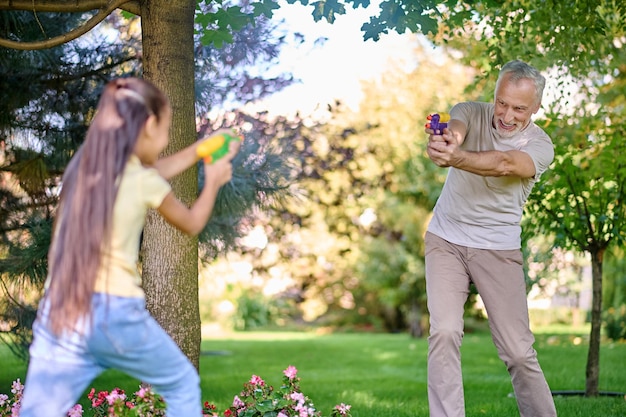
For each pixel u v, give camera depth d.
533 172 3.29
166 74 3.64
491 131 3.53
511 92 3.38
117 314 2.30
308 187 12.67
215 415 3.16
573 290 11.95
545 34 5.37
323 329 14.57
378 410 5.12
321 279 14.31
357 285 14.34
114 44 5.27
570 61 5.24
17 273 4.85
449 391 3.41
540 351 8.80
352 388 6.39
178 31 3.66
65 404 2.35
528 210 5.66
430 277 3.58
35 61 5.00
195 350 3.73
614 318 10.01
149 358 2.37
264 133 5.86
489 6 4.66
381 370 7.84
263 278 14.34
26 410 2.31
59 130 5.24
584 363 7.68
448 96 11.66
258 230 11.45
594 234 5.65
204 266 6.02
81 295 2.26
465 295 3.58
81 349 2.32
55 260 2.32
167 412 2.45
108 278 2.31
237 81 5.56
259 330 14.73
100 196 2.29
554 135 5.50
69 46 5.18
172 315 3.66
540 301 12.19
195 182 3.74
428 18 4.27
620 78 6.07
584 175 5.48
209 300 14.62
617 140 5.42
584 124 5.62
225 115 5.66
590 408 4.93
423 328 12.48
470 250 3.56
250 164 5.38
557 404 5.09
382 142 12.49
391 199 12.19
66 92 5.22
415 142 11.79
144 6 3.68
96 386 6.56
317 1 4.18
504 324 3.54
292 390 3.46
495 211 3.55
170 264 3.67
